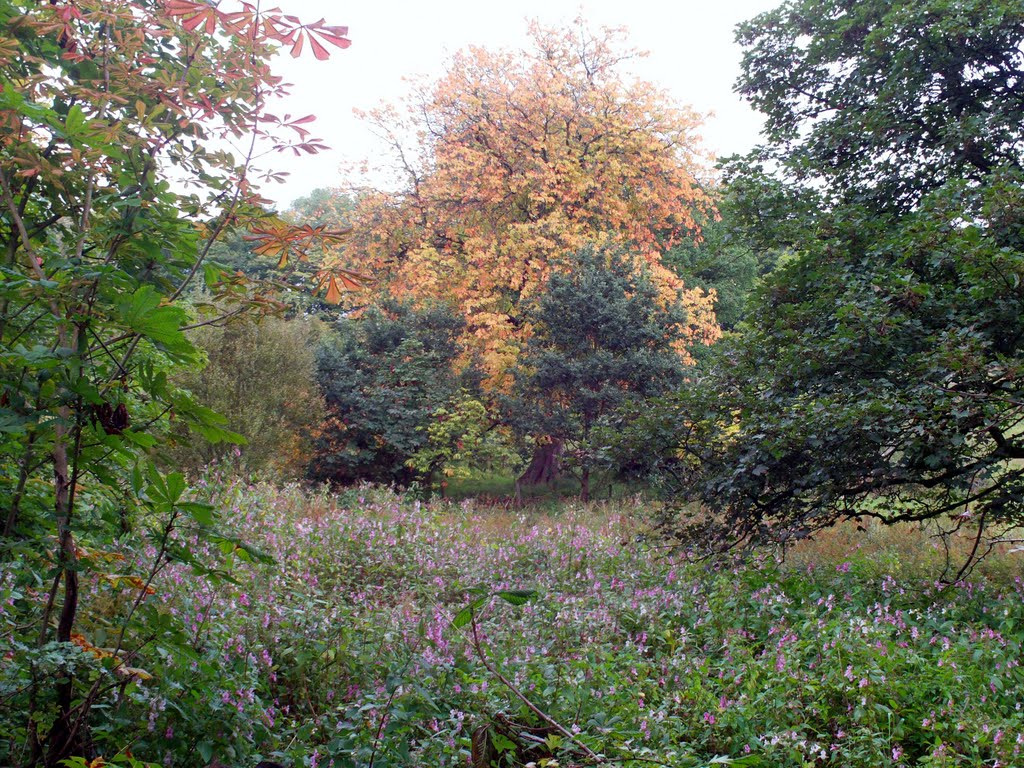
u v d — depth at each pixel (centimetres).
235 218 277
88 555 245
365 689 427
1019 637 573
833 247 889
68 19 246
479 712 383
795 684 500
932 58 974
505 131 2452
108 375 238
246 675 374
